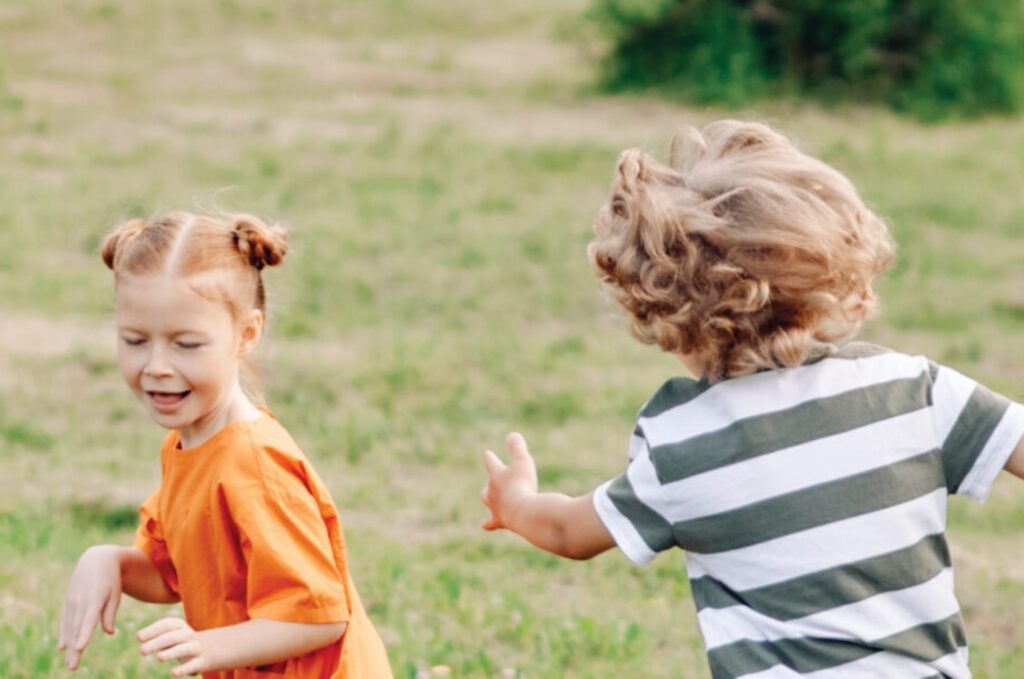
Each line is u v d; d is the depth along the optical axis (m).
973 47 21.92
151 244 3.44
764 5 21.52
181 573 3.50
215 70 22.20
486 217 15.80
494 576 6.93
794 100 21.30
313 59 23.42
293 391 10.48
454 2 28.31
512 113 20.56
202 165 16.97
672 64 21.92
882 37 21.84
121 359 3.47
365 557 7.00
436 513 8.15
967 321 13.10
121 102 19.86
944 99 21.72
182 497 3.46
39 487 8.17
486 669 5.35
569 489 8.70
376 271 13.80
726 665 2.96
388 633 5.83
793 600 2.95
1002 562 7.57
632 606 6.53
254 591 3.35
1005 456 3.06
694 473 2.99
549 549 3.25
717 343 3.04
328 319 12.41
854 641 2.92
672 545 3.07
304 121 19.47
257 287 3.62
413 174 17.27
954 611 3.04
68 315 12.04
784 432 2.99
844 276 3.07
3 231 14.12
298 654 3.35
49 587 6.13
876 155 18.69
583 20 22.83
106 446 9.24
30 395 10.10
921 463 3.04
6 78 20.44
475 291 13.48
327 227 14.96
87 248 13.88
